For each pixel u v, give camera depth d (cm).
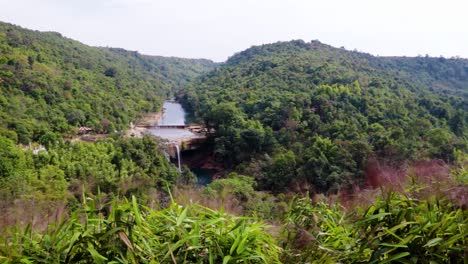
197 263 156
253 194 1828
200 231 167
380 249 160
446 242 155
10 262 152
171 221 174
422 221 166
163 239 168
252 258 158
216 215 179
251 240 165
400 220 168
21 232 172
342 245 177
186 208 174
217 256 160
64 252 156
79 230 161
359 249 165
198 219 173
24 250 157
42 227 185
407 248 160
